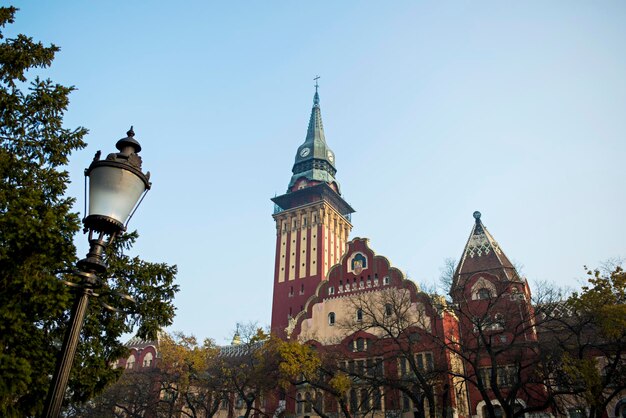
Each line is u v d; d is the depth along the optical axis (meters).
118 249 23.23
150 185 10.38
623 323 34.66
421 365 49.97
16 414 16.53
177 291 23.64
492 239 58.28
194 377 56.72
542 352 36.78
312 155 105.38
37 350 17.86
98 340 21.41
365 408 50.12
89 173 9.86
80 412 57.31
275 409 59.50
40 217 18.02
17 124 20.30
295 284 86.06
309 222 91.94
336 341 56.28
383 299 48.97
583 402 42.41
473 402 47.72
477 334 43.44
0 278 16.47
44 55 21.27
